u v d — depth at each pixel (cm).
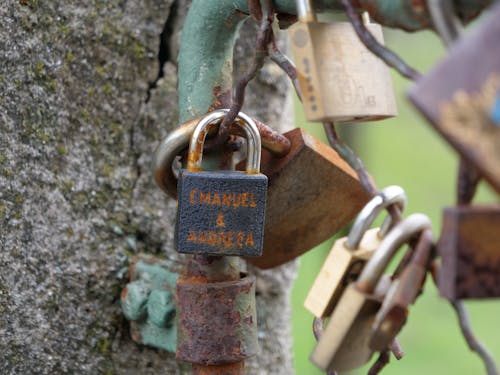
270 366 236
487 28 98
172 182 177
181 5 215
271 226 188
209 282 177
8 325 199
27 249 199
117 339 209
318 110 139
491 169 97
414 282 118
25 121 197
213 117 165
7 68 195
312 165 179
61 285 203
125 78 210
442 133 97
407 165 778
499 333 604
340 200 185
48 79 199
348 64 142
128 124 211
